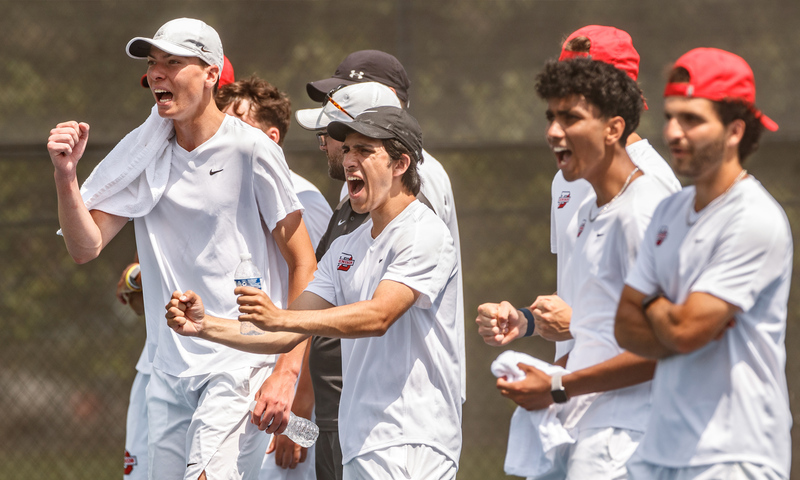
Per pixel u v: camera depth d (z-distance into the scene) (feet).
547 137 31.73
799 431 72.84
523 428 33.71
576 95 30.78
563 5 75.82
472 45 75.82
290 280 41.98
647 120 75.77
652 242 28.76
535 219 77.00
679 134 26.96
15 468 78.64
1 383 78.48
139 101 76.07
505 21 75.82
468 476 76.89
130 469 48.03
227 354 41.39
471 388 77.56
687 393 27.73
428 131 75.97
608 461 31.27
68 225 39.83
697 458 27.27
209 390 41.19
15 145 76.13
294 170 75.10
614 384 30.91
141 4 75.77
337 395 41.16
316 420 41.68
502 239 77.15
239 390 41.16
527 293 77.10
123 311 79.56
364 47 75.92
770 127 27.73
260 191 41.22
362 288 34.40
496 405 77.41
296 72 75.66
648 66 75.82
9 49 75.72
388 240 33.76
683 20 75.77
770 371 27.32
